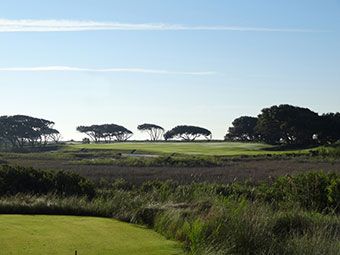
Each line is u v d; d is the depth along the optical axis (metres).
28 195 11.98
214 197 10.14
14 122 121.12
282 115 90.00
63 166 40.81
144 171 32.69
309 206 10.46
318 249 6.10
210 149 88.69
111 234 7.25
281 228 7.79
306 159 50.56
